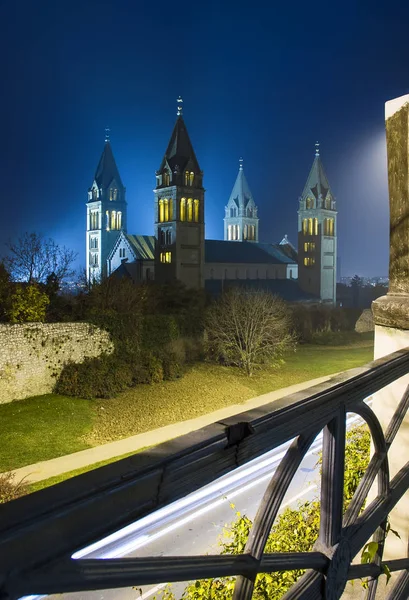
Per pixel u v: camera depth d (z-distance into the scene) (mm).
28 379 27016
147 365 31547
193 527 14602
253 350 36969
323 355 47688
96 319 30156
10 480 18016
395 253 2666
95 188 115688
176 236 83562
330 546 1659
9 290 27703
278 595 2957
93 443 22688
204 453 1082
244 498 16578
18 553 716
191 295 47531
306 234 108188
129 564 911
